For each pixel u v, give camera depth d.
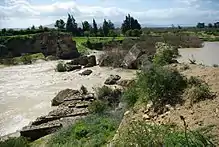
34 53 79.31
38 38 79.62
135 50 43.94
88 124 14.40
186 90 11.28
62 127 16.28
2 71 51.69
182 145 6.84
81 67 49.72
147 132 7.73
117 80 32.62
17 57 72.94
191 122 8.81
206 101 10.09
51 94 30.56
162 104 11.00
